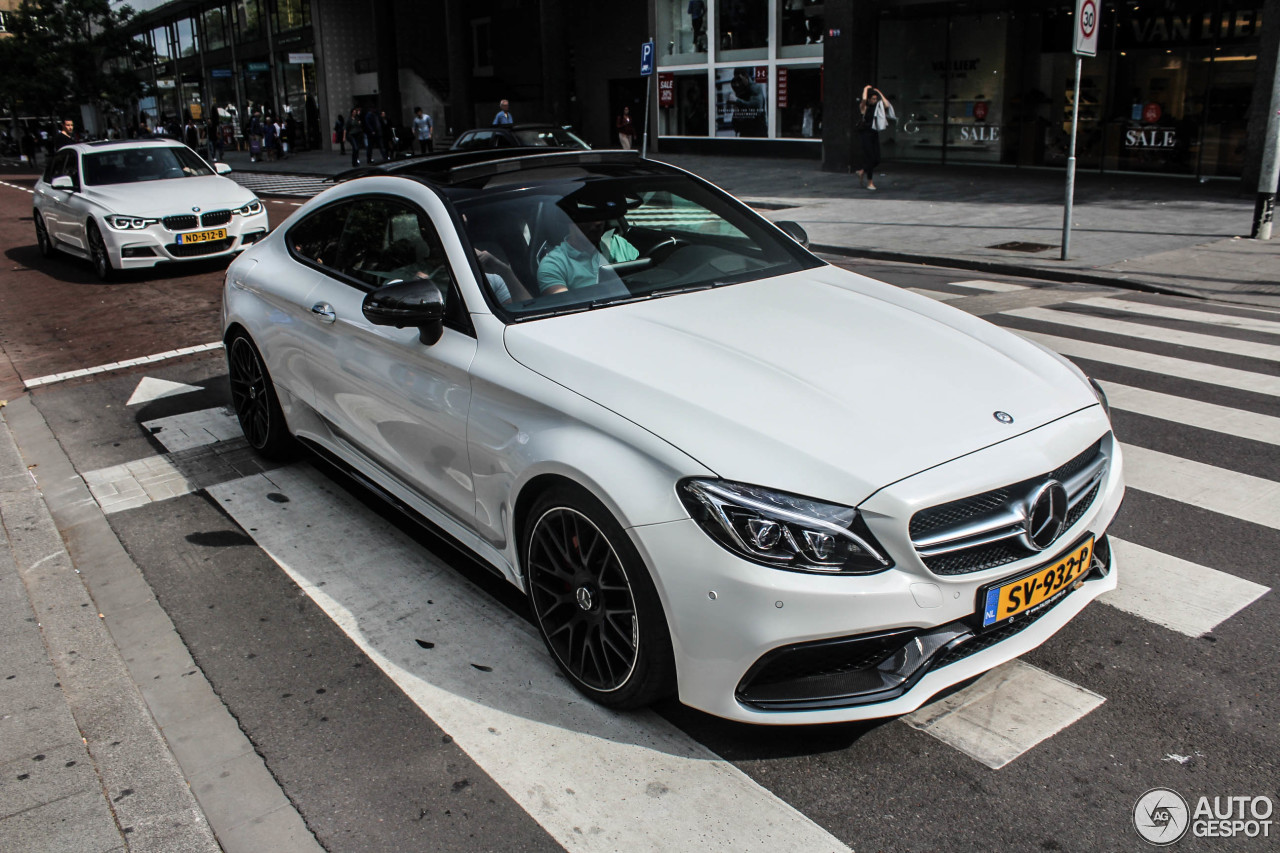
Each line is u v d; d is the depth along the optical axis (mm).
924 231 13555
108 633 3707
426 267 3842
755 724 2795
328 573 4109
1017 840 2496
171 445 5820
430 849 2551
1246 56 16062
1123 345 7305
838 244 12828
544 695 3193
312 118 46594
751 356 3131
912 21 21375
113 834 2643
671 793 2715
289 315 4699
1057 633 3441
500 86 39000
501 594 3881
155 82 65938
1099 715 2975
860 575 2566
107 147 13250
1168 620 3492
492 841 2568
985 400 2986
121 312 10117
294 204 21109
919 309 3789
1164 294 9398
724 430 2738
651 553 2686
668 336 3279
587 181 4195
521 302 3549
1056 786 2680
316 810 2719
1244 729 2887
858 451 2682
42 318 10047
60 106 48188
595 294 3658
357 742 3004
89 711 3209
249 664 3463
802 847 2502
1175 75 17203
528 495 3184
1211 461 4949
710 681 2678
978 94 20656
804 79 25016
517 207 3914
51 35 46844
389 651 3498
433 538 4410
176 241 11836
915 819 2580
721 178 22000
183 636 3674
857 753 2846
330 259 4594
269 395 5094
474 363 3402
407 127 42062
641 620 2799
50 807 2756
